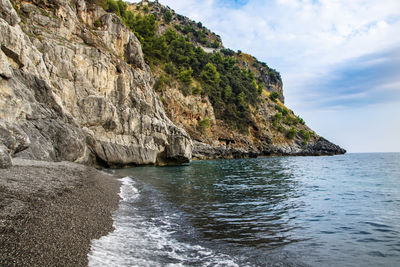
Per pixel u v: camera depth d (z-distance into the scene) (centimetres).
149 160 4338
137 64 5847
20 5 3559
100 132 3538
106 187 1717
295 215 1307
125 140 3906
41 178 1323
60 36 3725
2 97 1830
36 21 3572
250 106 12256
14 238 629
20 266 524
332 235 1017
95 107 3412
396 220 1236
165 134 4834
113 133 3725
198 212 1325
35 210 848
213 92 10275
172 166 4656
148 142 4400
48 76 2836
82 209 1044
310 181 2739
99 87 3844
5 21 2175
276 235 1002
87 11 5125
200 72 10875
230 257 775
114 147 3644
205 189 2102
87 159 3142
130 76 4478
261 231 1044
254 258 774
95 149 3388
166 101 7719
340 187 2303
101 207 1177
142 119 4303
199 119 8850
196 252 802
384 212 1387
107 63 4062
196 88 9144
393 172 3888
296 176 3241
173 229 1023
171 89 8188
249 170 4084
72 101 3256
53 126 2466
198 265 707
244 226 1105
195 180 2691
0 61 1812
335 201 1670
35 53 2641
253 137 10925
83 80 3472
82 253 673
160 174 3159
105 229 912
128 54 5688
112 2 7406
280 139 12094
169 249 812
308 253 831
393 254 836
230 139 9619
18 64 2322
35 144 2095
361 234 1032
